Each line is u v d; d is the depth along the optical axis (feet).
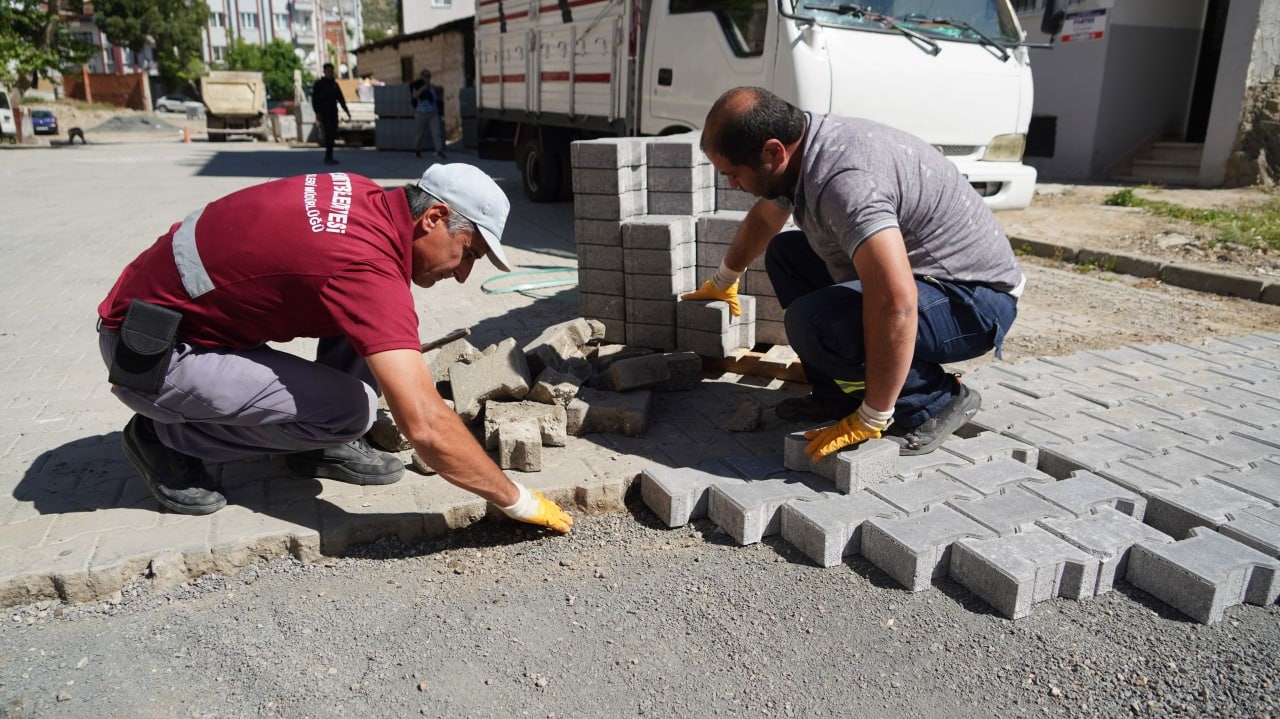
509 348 12.13
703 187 14.05
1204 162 35.60
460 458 8.39
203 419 9.17
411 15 117.50
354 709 7.12
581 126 28.73
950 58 20.61
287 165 53.31
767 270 12.01
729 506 9.66
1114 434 11.23
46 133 91.81
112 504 9.77
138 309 8.48
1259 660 7.68
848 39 19.30
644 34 23.98
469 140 66.85
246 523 9.36
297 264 8.16
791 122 9.00
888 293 8.64
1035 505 9.39
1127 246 25.20
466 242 8.70
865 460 9.68
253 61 195.52
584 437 11.75
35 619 8.20
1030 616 8.30
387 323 8.03
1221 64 34.35
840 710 7.16
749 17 20.04
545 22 30.55
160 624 8.18
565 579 9.02
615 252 13.74
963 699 7.29
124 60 214.90
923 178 9.43
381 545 9.53
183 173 47.47
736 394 13.24
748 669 7.64
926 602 8.54
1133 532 8.90
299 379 9.22
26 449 11.35
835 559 9.18
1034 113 41.24
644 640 8.03
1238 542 8.73
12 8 70.13
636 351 13.65
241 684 7.39
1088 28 37.88
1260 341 16.43
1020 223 28.99
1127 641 7.95
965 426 11.77
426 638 8.04
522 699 7.26
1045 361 14.62
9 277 21.97
